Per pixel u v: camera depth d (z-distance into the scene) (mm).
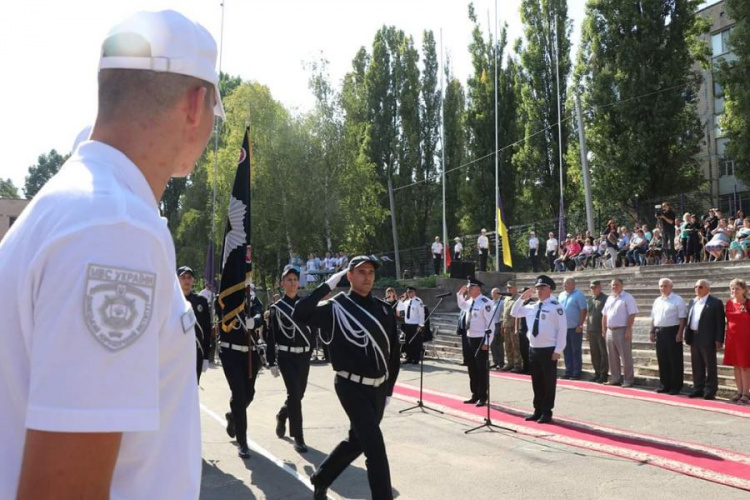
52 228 920
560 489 5582
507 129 34750
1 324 933
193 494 1097
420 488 5664
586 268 22281
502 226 23312
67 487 847
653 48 27500
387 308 5402
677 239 18766
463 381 12773
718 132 34656
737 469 6062
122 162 1061
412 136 37531
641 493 5430
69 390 850
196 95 1155
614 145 28188
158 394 966
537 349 8617
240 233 7250
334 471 5203
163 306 998
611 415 8914
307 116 33312
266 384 12492
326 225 32094
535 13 32406
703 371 10328
